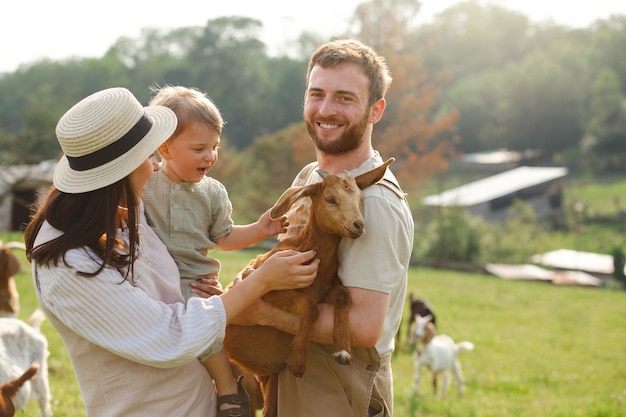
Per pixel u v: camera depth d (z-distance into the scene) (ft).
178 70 333.42
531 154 316.19
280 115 316.40
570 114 312.29
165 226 12.43
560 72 318.24
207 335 10.48
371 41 153.38
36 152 125.39
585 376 48.52
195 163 12.36
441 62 377.30
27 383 23.18
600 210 230.07
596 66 345.31
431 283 96.07
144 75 354.74
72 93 323.98
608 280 130.93
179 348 10.30
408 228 12.12
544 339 63.41
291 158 161.99
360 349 12.10
